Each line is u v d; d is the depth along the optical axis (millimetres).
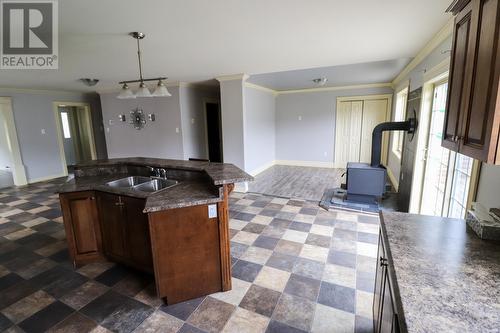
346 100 6820
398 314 927
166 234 1965
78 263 2641
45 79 4812
